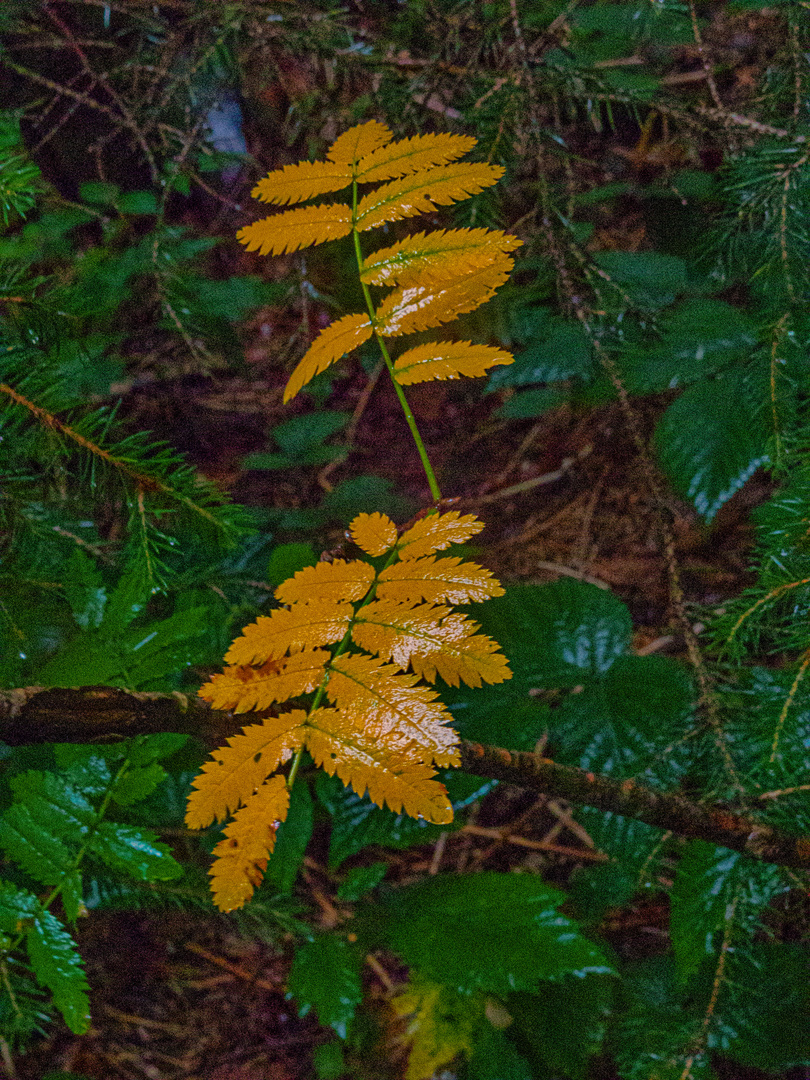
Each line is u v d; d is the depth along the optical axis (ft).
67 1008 3.74
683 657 6.17
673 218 5.48
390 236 4.54
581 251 4.13
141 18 4.41
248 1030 5.41
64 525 4.33
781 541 3.67
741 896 3.94
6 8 4.61
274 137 5.72
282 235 3.55
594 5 5.45
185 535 3.99
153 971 5.71
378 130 3.62
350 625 3.29
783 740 3.75
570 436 8.62
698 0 4.31
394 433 9.21
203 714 3.53
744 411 5.53
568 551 7.58
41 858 3.84
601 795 3.63
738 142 4.00
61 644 4.16
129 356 8.99
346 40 4.28
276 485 8.73
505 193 4.21
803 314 3.88
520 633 5.41
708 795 3.82
